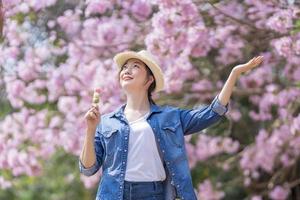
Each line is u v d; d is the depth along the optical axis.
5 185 10.16
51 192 13.98
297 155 9.97
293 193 11.48
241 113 10.99
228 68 9.71
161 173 4.75
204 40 8.12
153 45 7.89
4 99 10.35
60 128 8.99
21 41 8.83
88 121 4.58
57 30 9.14
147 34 8.45
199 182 11.64
